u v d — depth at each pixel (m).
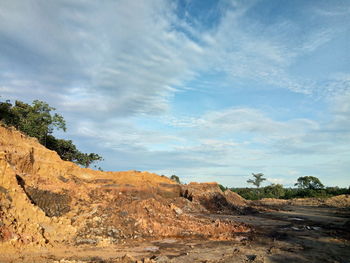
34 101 39.84
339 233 20.27
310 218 30.83
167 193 36.50
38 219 15.20
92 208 19.95
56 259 11.38
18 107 38.94
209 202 39.28
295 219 29.67
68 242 14.38
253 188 86.56
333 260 12.80
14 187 15.42
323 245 16.08
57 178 23.70
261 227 23.02
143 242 16.00
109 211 19.77
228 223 22.81
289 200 63.38
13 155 20.88
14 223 13.12
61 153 45.88
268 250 14.64
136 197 25.97
